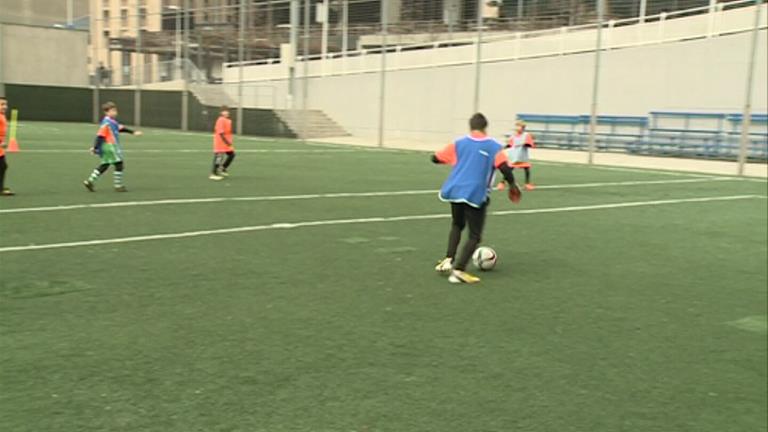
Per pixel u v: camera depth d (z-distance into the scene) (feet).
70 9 150.82
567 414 14.23
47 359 15.84
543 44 105.70
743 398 15.46
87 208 37.70
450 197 24.02
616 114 98.43
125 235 30.45
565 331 19.43
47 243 28.22
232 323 18.86
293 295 21.84
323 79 132.05
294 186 51.62
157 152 81.25
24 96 144.36
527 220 39.11
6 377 14.76
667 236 35.32
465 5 118.42
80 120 151.43
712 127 89.04
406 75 120.06
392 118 122.72
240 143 107.34
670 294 23.94
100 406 13.56
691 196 53.06
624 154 95.14
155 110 143.84
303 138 123.03
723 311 22.08
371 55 125.08
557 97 104.17
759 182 65.51
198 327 18.43
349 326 19.01
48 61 148.56
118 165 45.19
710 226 38.96
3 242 28.14
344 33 130.00
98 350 16.51
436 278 24.79
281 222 35.32
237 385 14.80
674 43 92.27
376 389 14.92
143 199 41.91
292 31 130.52
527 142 54.39
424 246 30.42
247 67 142.82
